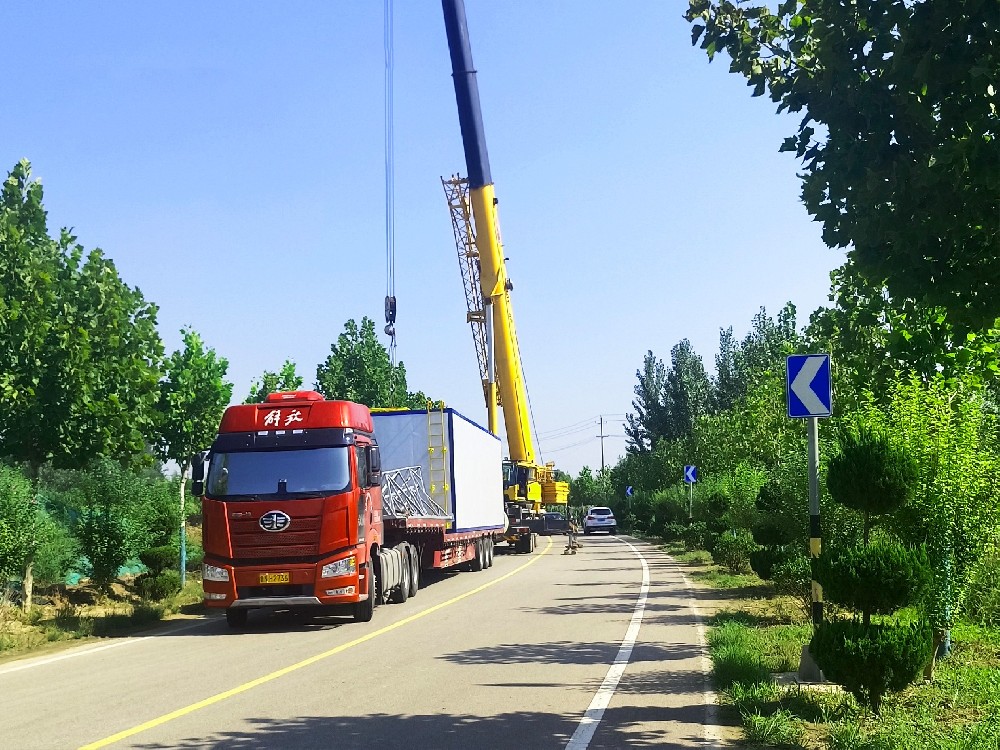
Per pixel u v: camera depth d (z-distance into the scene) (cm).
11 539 1705
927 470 1016
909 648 830
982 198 694
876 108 728
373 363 3750
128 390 1977
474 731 836
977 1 665
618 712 909
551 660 1233
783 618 1600
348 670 1188
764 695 935
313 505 1717
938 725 773
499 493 3541
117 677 1175
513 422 3438
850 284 1521
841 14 741
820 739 785
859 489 936
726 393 6359
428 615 1827
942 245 729
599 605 1941
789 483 1605
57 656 1396
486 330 3288
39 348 1812
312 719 891
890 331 1478
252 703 976
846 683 848
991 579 1056
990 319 748
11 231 1855
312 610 2069
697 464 4866
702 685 1047
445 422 2675
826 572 870
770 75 839
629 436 8000
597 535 7000
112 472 2152
